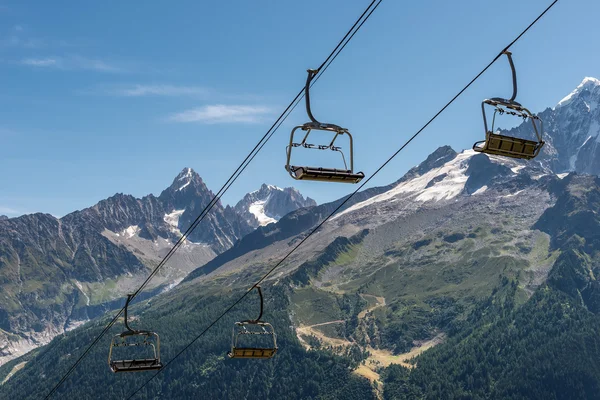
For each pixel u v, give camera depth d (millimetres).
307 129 31766
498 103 29734
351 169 31641
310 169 31047
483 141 29328
